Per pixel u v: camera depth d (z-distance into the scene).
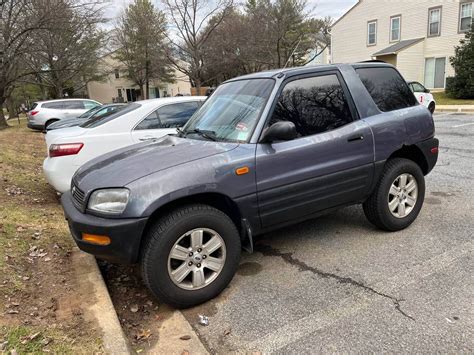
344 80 3.82
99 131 5.43
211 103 4.02
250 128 3.32
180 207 3.00
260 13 27.05
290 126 3.08
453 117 15.70
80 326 2.67
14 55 16.44
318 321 2.78
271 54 27.53
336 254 3.83
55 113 16.48
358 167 3.74
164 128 5.77
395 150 3.99
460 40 21.66
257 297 3.16
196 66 25.53
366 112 3.86
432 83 24.94
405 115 4.10
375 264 3.57
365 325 2.69
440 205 5.04
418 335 2.55
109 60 45.31
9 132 15.35
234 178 3.09
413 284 3.17
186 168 2.97
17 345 2.37
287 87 3.49
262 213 3.29
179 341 2.68
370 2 27.34
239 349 2.57
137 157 3.30
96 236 2.83
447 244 3.88
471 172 6.71
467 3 22.22
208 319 2.91
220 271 3.14
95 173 3.21
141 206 2.78
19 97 41.78
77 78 34.34
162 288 2.89
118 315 3.05
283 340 2.61
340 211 5.06
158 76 39.97
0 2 15.41
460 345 2.43
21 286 3.11
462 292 3.01
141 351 2.59
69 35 22.67
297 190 3.41
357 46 28.89
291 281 3.38
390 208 4.11
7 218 4.57
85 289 3.20
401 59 24.34
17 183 6.44
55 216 5.02
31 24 15.91
